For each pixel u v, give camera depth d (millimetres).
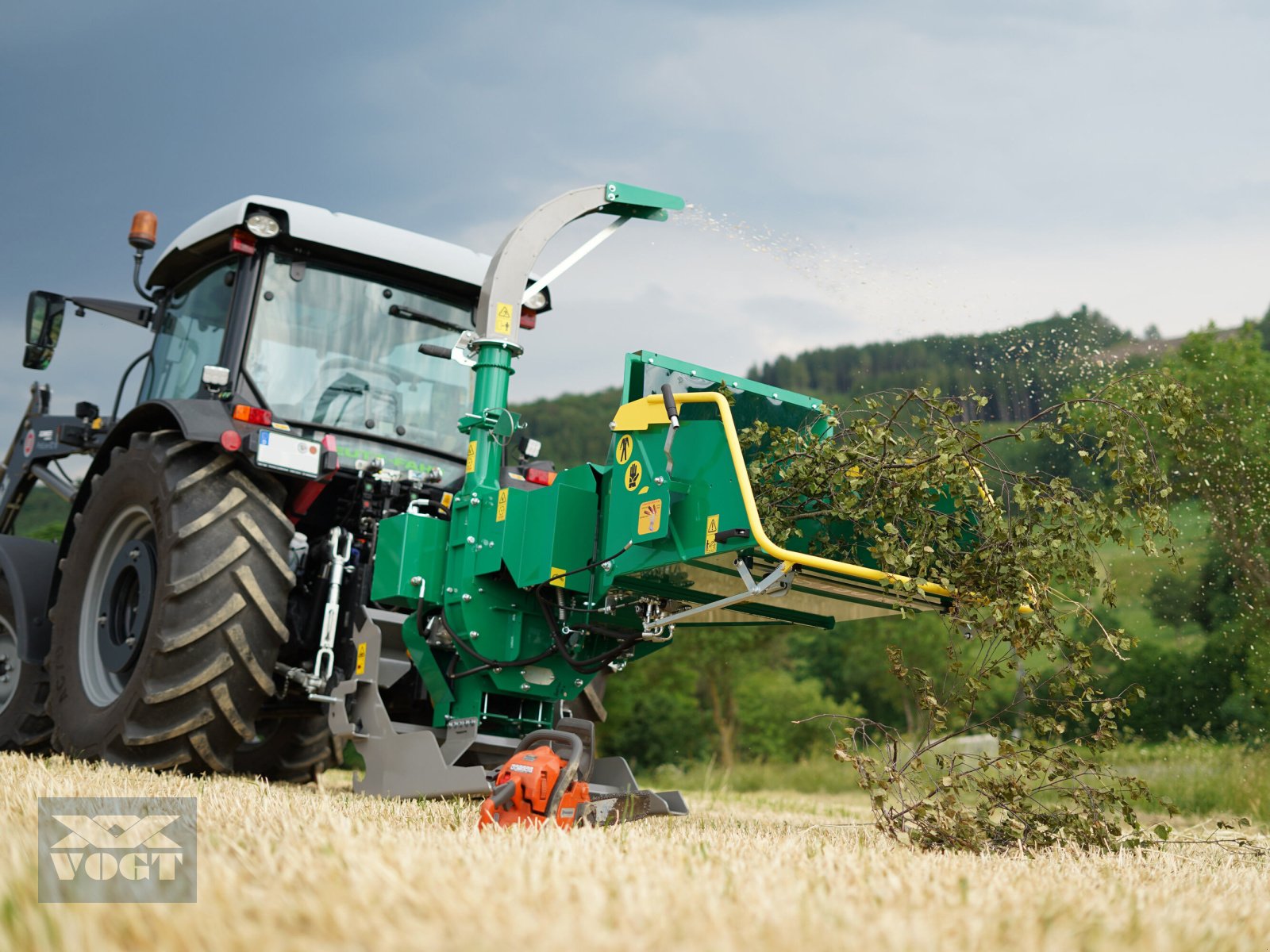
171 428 4582
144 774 3652
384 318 4797
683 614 3369
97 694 4359
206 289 4965
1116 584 3084
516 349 4035
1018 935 1317
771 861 1979
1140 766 8164
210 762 4113
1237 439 7168
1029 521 3023
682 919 1220
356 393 4648
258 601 4023
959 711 3004
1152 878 2324
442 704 3828
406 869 1453
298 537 4238
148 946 1050
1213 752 7844
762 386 3521
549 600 3781
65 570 4711
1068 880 2070
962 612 3029
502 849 1831
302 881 1377
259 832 1916
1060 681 2996
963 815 2809
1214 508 7277
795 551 3354
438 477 4609
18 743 5105
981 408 3131
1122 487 3049
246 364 4457
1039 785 2994
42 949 1021
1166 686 10086
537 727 3871
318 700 3926
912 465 3004
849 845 2564
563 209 4219
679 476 3225
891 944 1179
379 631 3812
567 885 1404
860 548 3320
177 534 3963
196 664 3941
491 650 3762
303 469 4164
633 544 3334
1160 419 3225
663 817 3445
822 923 1251
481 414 3936
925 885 1746
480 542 3816
